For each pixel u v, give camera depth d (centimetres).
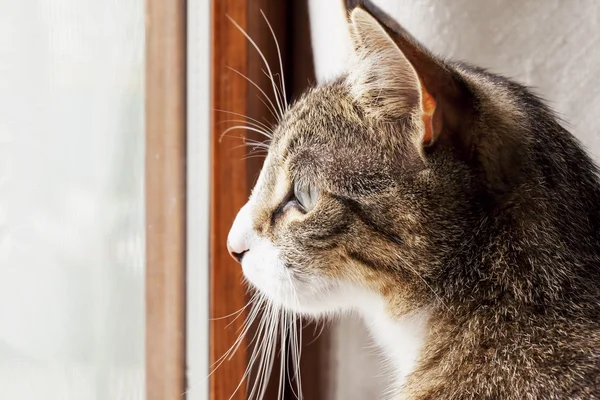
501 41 66
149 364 68
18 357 66
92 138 67
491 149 59
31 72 66
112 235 68
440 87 57
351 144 60
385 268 60
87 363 68
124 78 67
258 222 62
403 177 59
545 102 64
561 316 58
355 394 70
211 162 65
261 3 66
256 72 66
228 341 66
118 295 68
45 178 67
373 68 59
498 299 58
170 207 67
